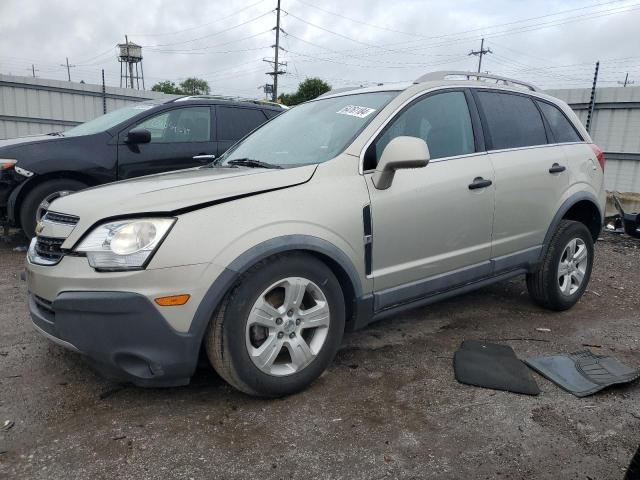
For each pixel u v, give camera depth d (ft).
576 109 36.78
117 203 8.75
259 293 8.93
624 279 18.88
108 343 8.32
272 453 8.04
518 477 7.61
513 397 9.83
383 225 10.43
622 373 10.79
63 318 8.49
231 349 8.75
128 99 62.75
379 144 10.86
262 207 9.09
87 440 8.29
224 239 8.56
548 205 13.82
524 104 14.17
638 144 34.09
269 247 8.83
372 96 12.16
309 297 9.83
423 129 11.69
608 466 7.89
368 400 9.62
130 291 8.16
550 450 8.24
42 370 10.59
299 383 9.61
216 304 8.50
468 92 12.85
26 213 19.57
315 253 9.65
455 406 9.46
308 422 8.86
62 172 19.84
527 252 13.53
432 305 15.12
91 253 8.39
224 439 8.38
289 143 11.76
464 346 12.00
